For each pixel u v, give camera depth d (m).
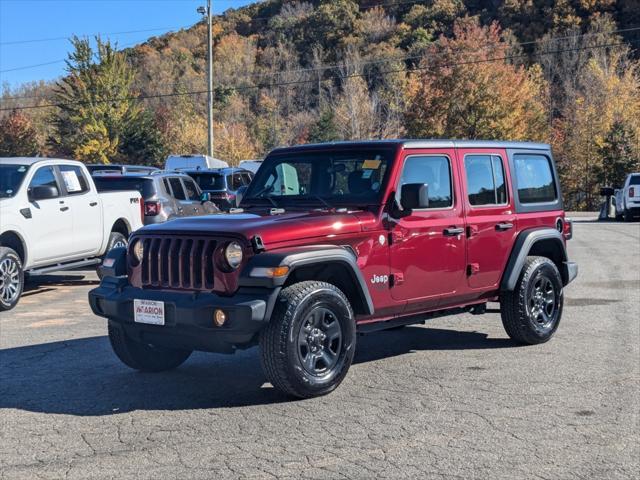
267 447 4.80
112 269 6.23
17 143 75.81
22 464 4.54
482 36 54.72
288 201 6.92
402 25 115.12
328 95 98.00
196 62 117.94
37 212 11.13
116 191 13.42
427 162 6.86
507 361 7.14
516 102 53.62
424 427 5.19
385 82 79.94
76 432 5.13
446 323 9.24
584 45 87.00
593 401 5.81
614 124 55.97
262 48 124.94
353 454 4.67
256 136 86.38
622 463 4.54
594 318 9.38
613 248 18.42
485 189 7.40
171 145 73.38
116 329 6.44
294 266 5.55
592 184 63.56
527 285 7.63
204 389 6.22
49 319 9.70
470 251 7.14
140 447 4.82
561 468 4.45
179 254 5.80
